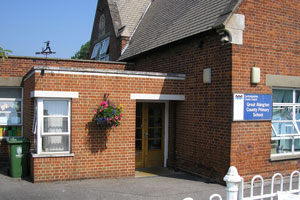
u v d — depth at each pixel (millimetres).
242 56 7988
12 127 11445
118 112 8383
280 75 8609
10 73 11250
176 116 10125
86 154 8398
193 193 7219
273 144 8750
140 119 10484
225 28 7750
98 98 8516
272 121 8742
